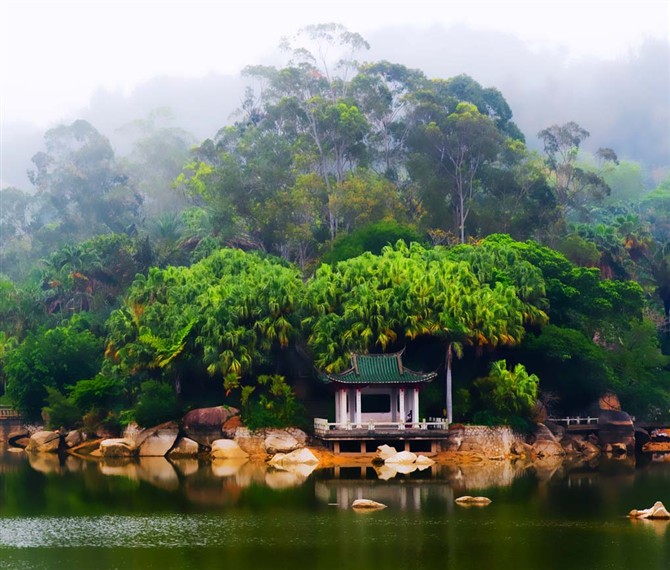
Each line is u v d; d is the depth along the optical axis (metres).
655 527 69.00
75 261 161.62
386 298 113.44
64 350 131.50
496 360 116.56
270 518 72.44
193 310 118.44
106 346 131.12
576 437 115.88
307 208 167.25
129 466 103.69
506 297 114.62
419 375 106.50
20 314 154.38
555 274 126.62
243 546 63.81
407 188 183.00
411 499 79.88
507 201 175.00
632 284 128.12
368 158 186.25
